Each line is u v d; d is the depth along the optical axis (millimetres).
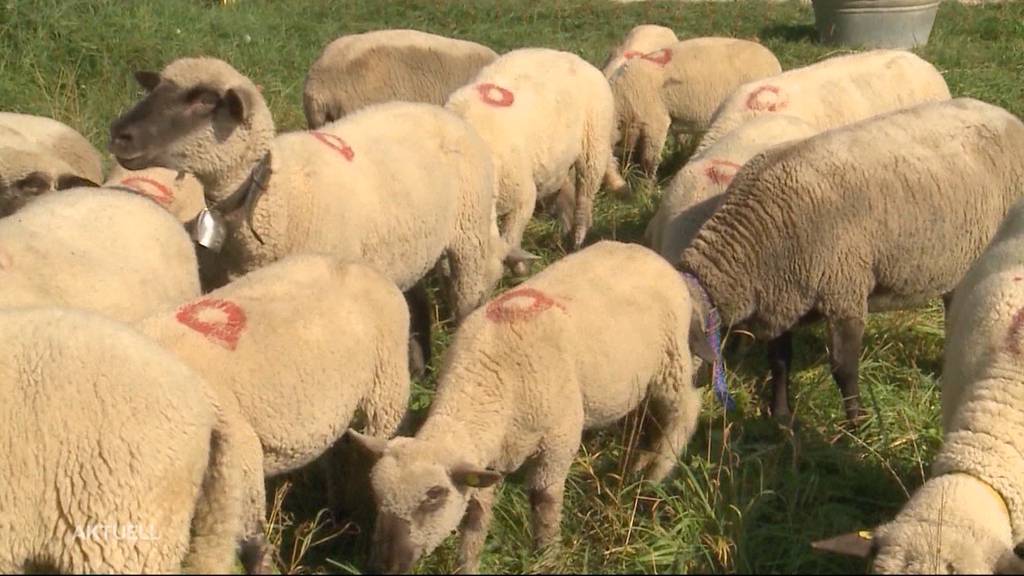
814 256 7035
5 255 5676
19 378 4383
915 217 7160
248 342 5344
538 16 18406
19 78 11750
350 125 7457
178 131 6320
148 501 4336
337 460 6039
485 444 5688
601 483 6289
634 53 12484
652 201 10562
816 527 5945
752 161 7434
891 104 9695
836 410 7305
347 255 6965
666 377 6426
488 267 8016
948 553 4578
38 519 4332
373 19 17516
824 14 17281
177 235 6352
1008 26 18234
